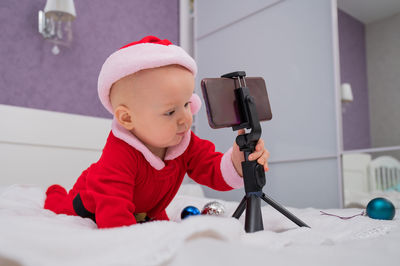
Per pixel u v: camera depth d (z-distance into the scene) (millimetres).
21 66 2057
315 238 586
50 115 2041
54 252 403
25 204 1040
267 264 352
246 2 2520
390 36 1819
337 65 1934
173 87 707
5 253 398
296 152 2094
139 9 2689
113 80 736
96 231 500
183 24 2980
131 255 394
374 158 1767
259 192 764
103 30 2451
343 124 1907
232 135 2543
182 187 2160
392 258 394
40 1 2154
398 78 1781
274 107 2250
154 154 827
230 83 764
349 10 1947
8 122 1895
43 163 1992
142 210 895
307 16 2105
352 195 1812
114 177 729
